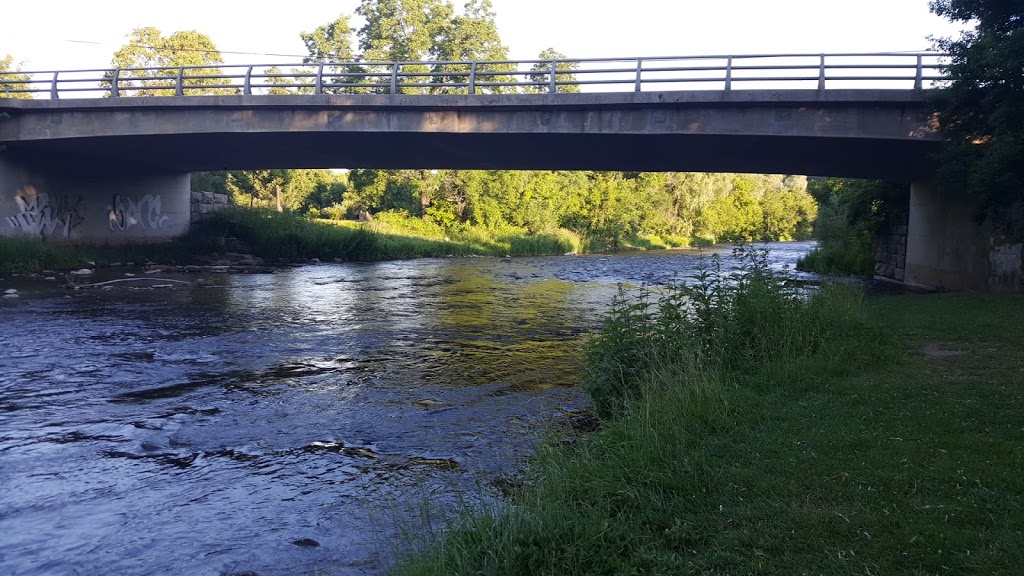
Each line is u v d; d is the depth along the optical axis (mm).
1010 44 16391
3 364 12961
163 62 65062
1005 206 18562
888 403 7871
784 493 5527
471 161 31469
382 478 7359
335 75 25422
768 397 8234
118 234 34562
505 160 30750
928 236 26609
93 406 10266
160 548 5859
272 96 25156
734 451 6473
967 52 17938
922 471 5762
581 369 12156
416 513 6254
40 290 23469
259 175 62844
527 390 11180
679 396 7457
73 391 11125
